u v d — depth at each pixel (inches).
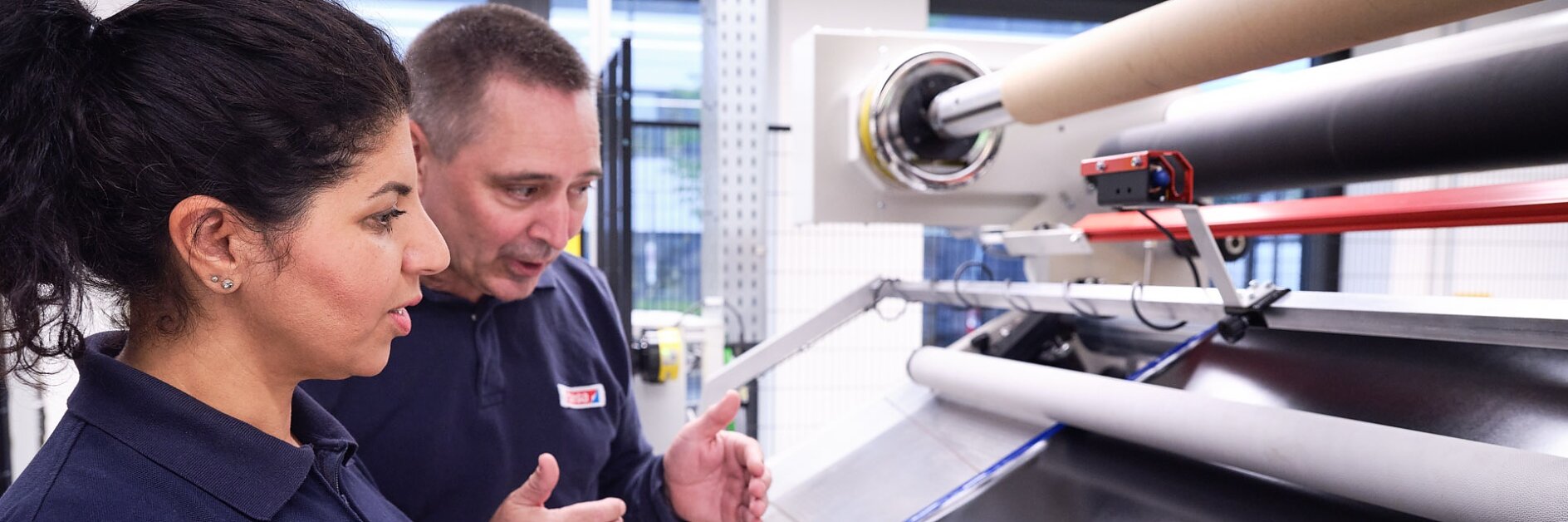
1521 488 27.1
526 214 38.8
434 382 40.9
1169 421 39.8
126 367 20.9
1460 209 34.8
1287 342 43.6
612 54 81.7
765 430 126.8
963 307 64.6
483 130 36.8
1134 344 57.7
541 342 45.0
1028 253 58.7
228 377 22.2
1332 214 39.5
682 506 42.6
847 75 60.9
